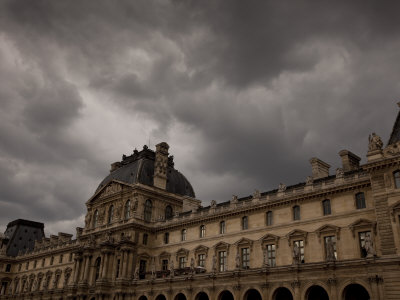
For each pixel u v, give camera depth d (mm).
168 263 87125
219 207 82062
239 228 75188
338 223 61438
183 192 108250
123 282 84812
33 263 133500
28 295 119062
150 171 104875
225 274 66688
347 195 62000
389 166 52688
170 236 90125
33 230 158500
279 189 71562
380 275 49594
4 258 141500
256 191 75125
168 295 75062
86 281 93562
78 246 109000
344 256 59094
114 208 100750
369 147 55375
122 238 90000
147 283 80375
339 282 53250
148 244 92438
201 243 81312
